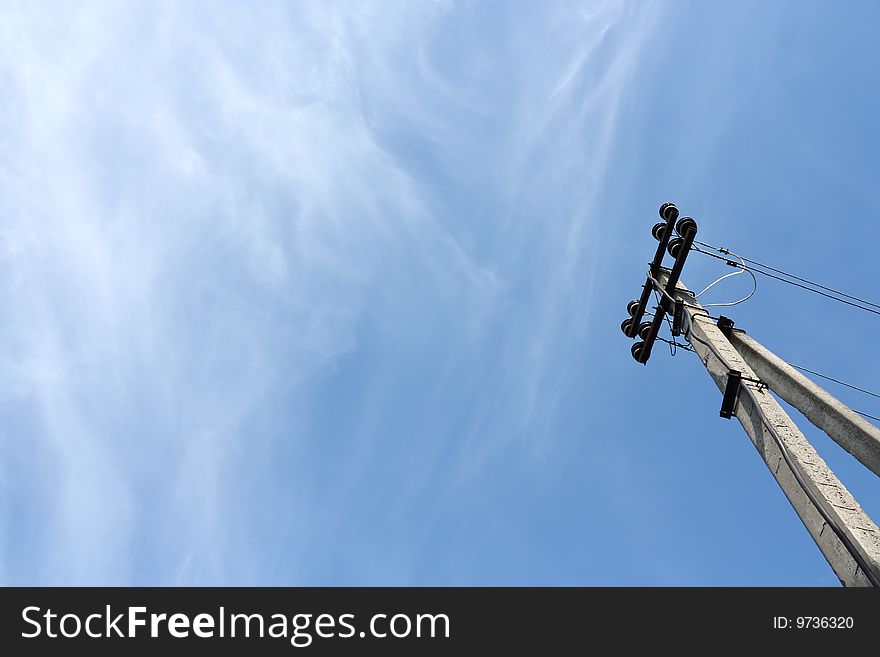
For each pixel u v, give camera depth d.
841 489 7.09
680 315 11.09
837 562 6.63
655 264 11.97
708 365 9.78
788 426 8.09
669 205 11.90
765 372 9.53
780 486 7.70
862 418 7.94
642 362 11.91
